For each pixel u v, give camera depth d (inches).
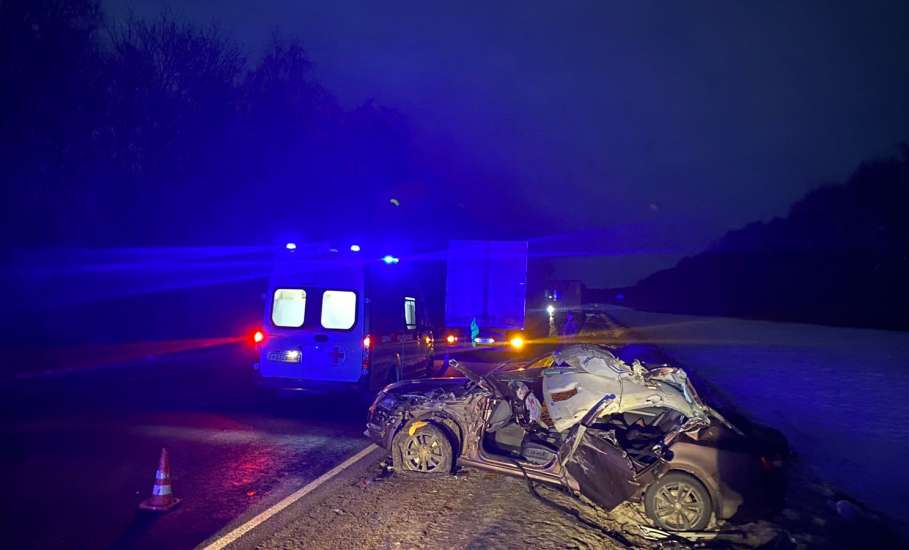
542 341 958.4
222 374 619.5
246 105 888.9
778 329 1414.9
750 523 247.4
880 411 445.1
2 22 601.6
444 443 287.7
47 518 223.0
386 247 456.8
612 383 258.5
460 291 733.3
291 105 927.7
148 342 827.4
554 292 1198.9
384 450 333.1
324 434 365.1
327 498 256.4
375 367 420.2
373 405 314.2
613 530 237.8
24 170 645.9
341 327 411.5
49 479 265.6
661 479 239.9
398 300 477.4
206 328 916.6
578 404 258.2
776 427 392.5
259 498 252.8
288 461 307.6
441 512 245.4
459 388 318.0
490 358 756.6
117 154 737.6
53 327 719.7
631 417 288.8
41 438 332.8
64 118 659.4
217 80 836.0
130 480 268.5
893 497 275.1
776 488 245.1
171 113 785.6
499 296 730.2
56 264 708.0
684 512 238.1
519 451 291.9
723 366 696.4
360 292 413.1
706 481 236.8
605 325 1771.7
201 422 385.4
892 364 717.9
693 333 1286.9
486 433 296.4
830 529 243.3
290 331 414.0
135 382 551.5
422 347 528.7
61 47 641.6
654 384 262.7
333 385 408.5
